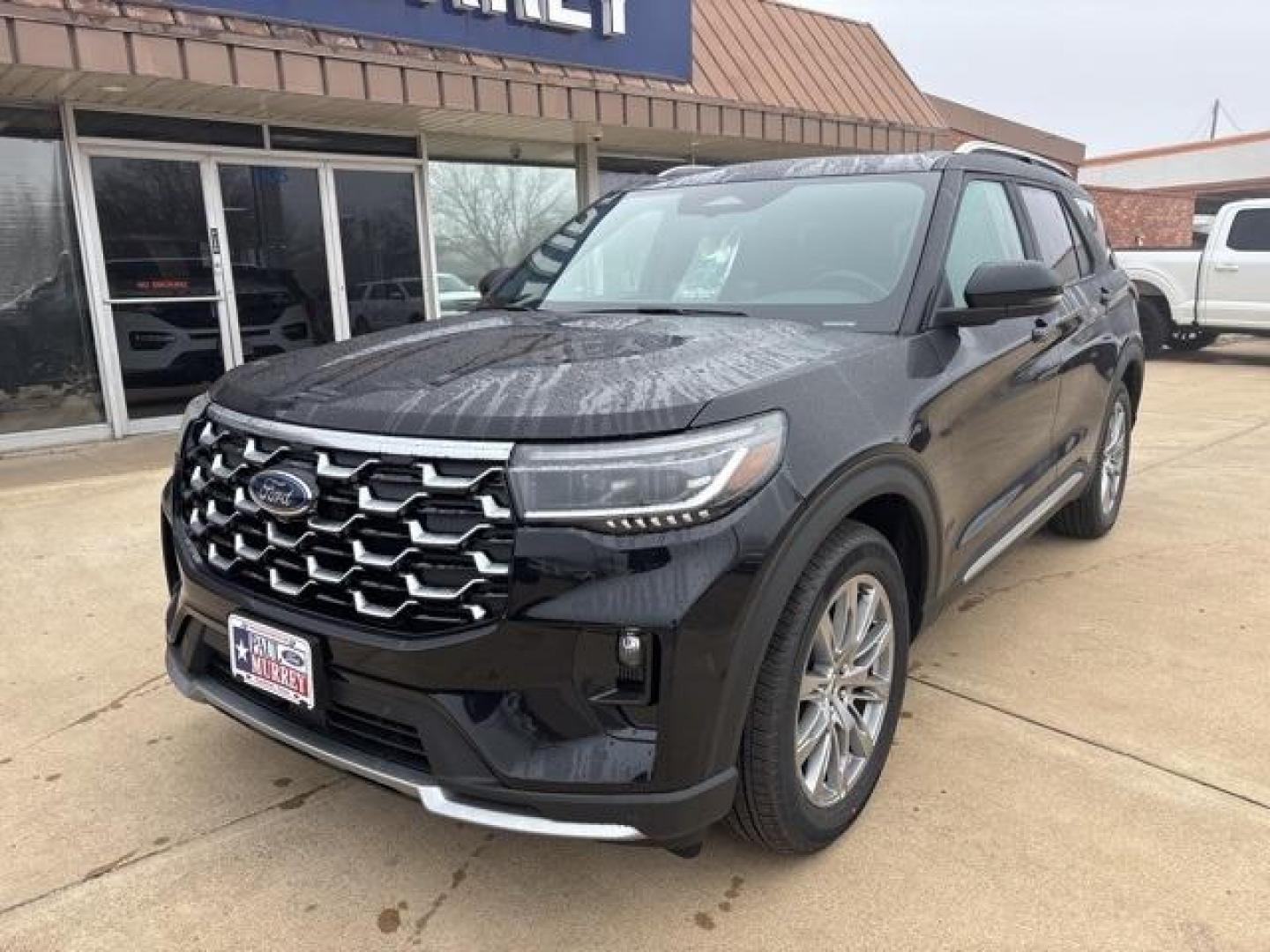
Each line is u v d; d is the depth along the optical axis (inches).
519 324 115.7
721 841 99.3
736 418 80.3
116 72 249.4
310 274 348.8
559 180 420.2
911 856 95.8
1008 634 148.8
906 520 106.0
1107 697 128.0
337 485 83.1
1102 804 103.8
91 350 305.0
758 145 435.5
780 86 434.6
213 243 323.0
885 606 100.2
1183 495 229.5
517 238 410.0
